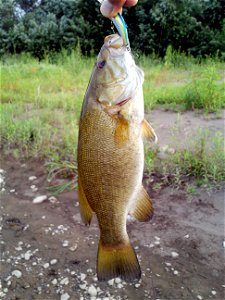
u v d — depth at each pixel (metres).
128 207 0.41
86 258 0.67
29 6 3.61
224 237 0.69
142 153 0.41
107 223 0.41
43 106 1.51
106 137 0.39
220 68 2.25
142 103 0.40
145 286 0.60
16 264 0.67
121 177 0.40
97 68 0.39
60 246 0.71
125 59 0.39
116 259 0.42
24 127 1.18
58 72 2.11
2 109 1.41
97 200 0.40
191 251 0.67
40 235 0.74
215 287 0.59
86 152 0.39
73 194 0.88
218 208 0.77
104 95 0.38
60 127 1.27
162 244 0.69
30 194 0.89
